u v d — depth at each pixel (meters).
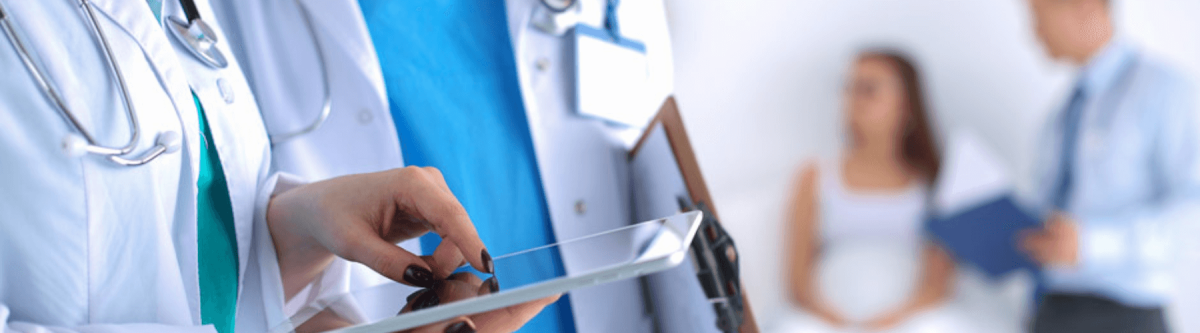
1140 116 3.28
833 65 4.03
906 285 3.77
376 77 1.16
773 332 3.92
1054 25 3.62
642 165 1.24
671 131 1.11
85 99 0.69
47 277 0.67
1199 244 3.29
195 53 0.86
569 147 1.25
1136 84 3.33
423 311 0.59
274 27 1.15
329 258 0.90
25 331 0.61
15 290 0.66
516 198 1.24
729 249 1.01
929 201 3.81
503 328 0.68
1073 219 3.39
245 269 0.90
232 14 1.14
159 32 0.78
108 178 0.69
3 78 0.64
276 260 0.89
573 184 1.25
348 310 0.70
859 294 3.80
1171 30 3.82
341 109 1.17
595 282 0.61
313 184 0.88
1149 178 3.27
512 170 1.24
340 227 0.80
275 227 0.88
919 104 3.93
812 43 4.03
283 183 0.96
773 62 4.06
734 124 4.09
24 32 0.66
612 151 1.29
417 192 0.78
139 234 0.72
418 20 1.21
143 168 0.72
